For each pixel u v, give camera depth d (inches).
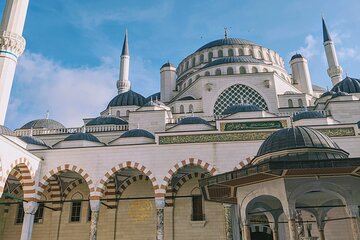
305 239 573.3
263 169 448.1
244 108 1294.3
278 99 1589.6
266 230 1064.2
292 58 1979.6
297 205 625.0
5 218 1228.5
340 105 1334.9
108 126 1400.1
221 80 1600.6
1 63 1311.5
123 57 2247.8
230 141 1024.9
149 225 1158.3
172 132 1050.1
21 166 983.6
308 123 1148.5
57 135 1370.6
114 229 1159.0
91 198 1010.7
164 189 997.2
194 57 2098.9
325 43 2174.0
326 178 468.1
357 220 451.5
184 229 1136.8
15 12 1392.7
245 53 2037.4
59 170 1048.8
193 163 1012.5
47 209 1221.1
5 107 1278.3
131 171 1196.5
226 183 516.4
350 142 999.0
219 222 1136.2
